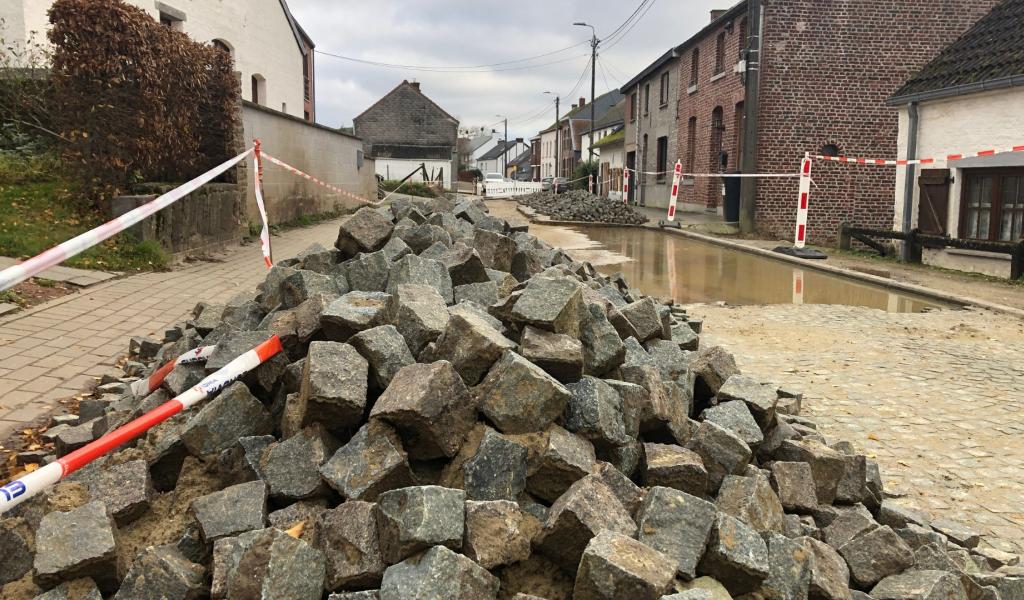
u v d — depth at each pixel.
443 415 2.97
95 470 3.32
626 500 2.92
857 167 19.81
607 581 2.33
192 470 3.26
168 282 9.15
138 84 10.52
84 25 9.78
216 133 13.46
